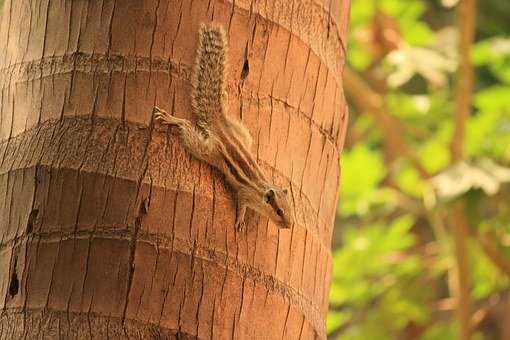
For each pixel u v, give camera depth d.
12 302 9.73
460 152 22.75
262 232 10.13
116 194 9.74
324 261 10.80
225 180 10.14
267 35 10.59
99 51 10.19
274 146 10.50
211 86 10.30
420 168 24.11
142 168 9.84
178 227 9.79
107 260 9.59
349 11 11.95
